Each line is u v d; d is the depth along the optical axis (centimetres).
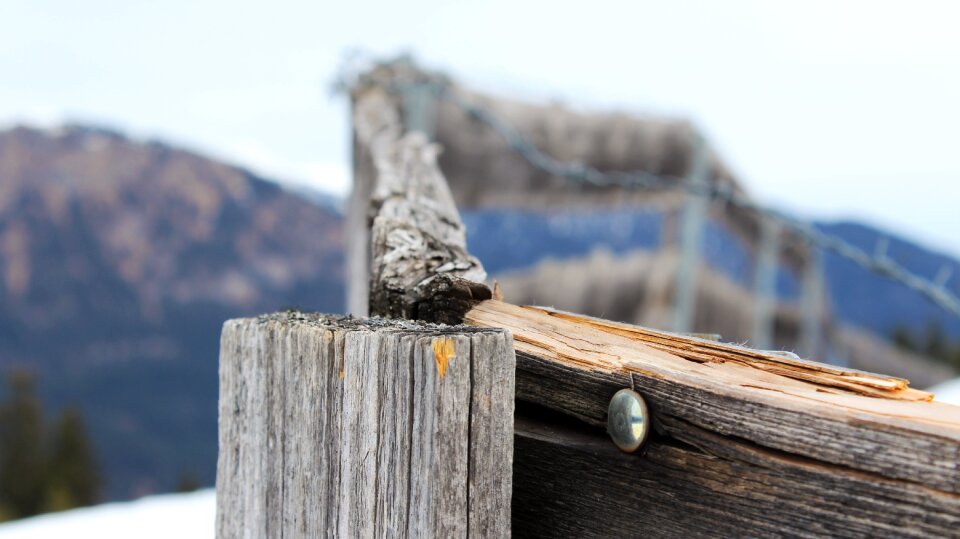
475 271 134
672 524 89
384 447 88
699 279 767
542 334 108
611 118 603
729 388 85
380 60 513
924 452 73
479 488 83
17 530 405
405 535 85
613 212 794
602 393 97
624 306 741
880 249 333
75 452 1928
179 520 411
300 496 104
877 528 75
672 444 90
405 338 86
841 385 85
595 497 95
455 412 82
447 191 224
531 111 573
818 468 79
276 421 110
